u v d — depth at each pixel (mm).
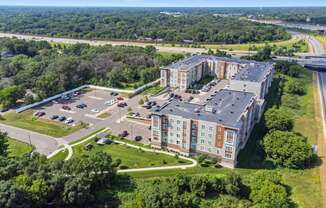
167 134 117438
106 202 89188
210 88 192125
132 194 92000
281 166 108188
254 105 135500
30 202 79812
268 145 111875
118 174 102125
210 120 108938
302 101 173000
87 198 86375
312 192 92750
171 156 115250
